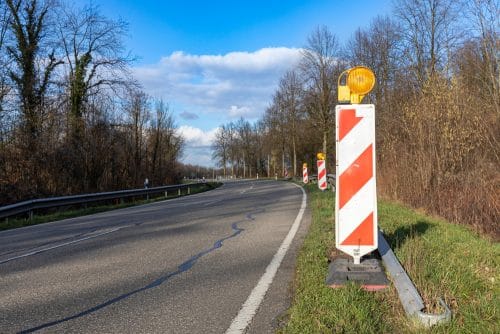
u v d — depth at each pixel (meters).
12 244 10.18
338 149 5.38
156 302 5.15
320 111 46.31
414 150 14.71
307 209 14.89
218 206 17.88
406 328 3.80
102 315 4.77
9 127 22.36
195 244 8.86
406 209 12.85
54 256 8.26
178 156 46.78
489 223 10.43
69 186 24.03
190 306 4.95
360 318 3.96
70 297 5.48
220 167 113.12
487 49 13.81
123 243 9.36
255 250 7.98
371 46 36.53
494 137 11.62
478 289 4.67
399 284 4.66
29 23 25.64
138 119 35.06
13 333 4.35
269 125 70.88
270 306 4.83
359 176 5.36
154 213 16.06
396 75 21.42
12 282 6.35
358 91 5.49
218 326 4.30
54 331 4.37
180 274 6.42
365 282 4.94
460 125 12.59
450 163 13.06
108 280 6.23
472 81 13.95
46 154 23.19
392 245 6.78
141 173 34.25
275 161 81.81
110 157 28.91
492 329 3.65
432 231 8.36
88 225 13.26
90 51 29.34
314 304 4.45
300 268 6.14
